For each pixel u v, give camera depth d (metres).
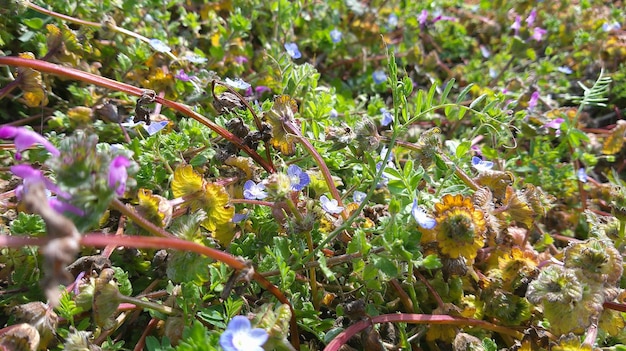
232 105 0.17
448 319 0.13
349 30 0.28
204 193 0.13
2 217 0.15
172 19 0.25
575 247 0.14
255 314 0.12
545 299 0.13
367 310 0.13
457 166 0.16
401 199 0.14
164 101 0.15
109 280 0.12
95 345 0.12
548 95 0.26
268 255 0.14
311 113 0.19
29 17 0.20
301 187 0.14
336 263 0.13
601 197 0.22
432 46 0.31
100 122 0.18
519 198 0.15
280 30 0.25
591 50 0.29
